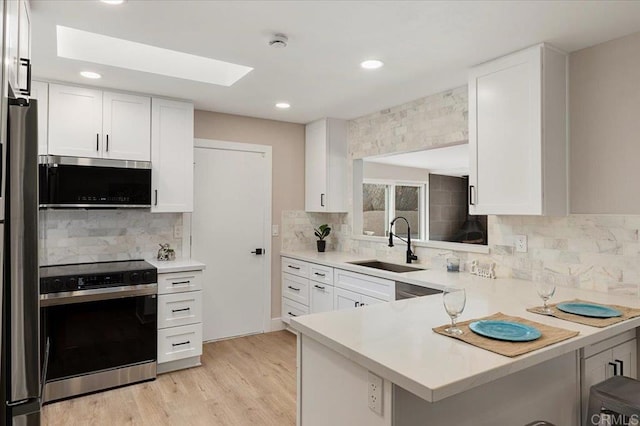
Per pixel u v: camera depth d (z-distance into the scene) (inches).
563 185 97.7
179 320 131.4
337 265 143.7
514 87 98.5
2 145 41.8
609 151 92.4
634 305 81.1
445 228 183.0
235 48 97.9
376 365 50.4
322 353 63.3
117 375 120.0
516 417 62.7
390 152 153.3
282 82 123.7
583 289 97.2
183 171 142.7
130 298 122.0
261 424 101.3
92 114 126.5
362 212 176.2
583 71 96.7
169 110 140.3
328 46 96.5
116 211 141.6
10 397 46.4
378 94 135.3
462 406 56.4
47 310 109.0
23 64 63.4
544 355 54.5
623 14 80.3
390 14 80.9
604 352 76.9
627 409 61.6
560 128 97.0
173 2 76.7
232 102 146.9
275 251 178.5
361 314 73.7
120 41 111.9
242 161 169.3
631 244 89.3
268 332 176.1
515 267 112.7
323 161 172.1
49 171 117.0
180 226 154.6
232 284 167.8
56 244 131.3
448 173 183.2
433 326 65.8
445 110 131.5
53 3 76.4
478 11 79.4
